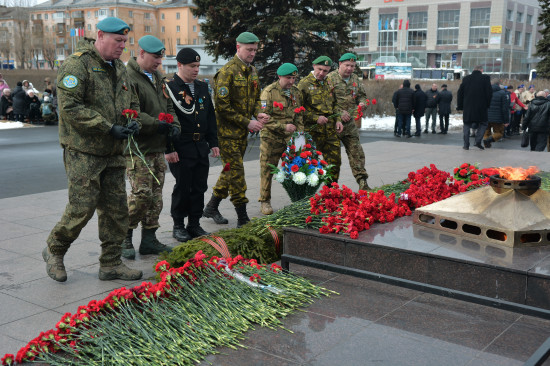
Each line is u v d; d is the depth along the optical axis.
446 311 3.14
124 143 4.29
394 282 3.39
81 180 4.00
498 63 78.25
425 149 12.53
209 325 2.92
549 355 2.58
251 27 22.34
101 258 4.32
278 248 4.50
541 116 12.95
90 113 3.85
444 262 3.28
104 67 4.03
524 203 3.66
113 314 2.94
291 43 23.34
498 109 15.95
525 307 3.00
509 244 3.46
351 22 24.25
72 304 3.81
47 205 7.09
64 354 2.64
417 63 83.94
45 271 4.49
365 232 3.84
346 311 3.16
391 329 2.92
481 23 78.81
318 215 4.07
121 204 4.26
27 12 98.31
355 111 7.18
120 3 103.06
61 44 110.69
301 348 2.72
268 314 3.04
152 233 5.02
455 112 29.02
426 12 82.50
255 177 9.06
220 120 5.75
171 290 3.18
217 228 5.88
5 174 9.88
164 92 5.02
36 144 14.84
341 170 9.67
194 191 5.43
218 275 3.44
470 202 3.88
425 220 4.04
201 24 23.17
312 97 6.78
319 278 3.73
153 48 4.79
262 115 5.75
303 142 6.40
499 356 2.61
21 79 54.84
